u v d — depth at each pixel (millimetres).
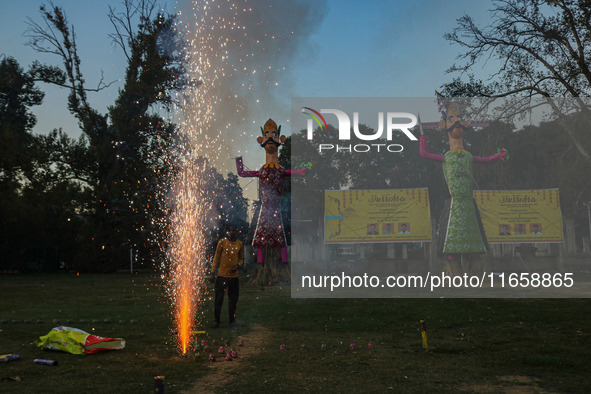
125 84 35000
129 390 4934
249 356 6613
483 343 7480
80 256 35469
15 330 8805
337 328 9117
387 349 7086
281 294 17125
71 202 40531
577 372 5656
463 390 4945
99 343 6863
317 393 4848
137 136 35969
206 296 16172
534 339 7789
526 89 21094
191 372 5711
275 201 22391
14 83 42406
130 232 36281
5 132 35375
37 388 5004
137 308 12641
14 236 37500
